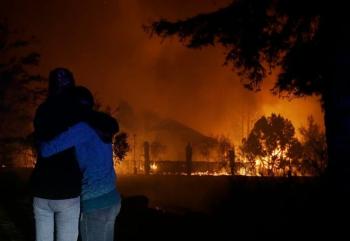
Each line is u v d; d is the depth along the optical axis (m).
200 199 16.55
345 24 10.61
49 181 4.39
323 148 17.44
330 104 10.73
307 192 11.89
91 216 4.54
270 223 10.59
